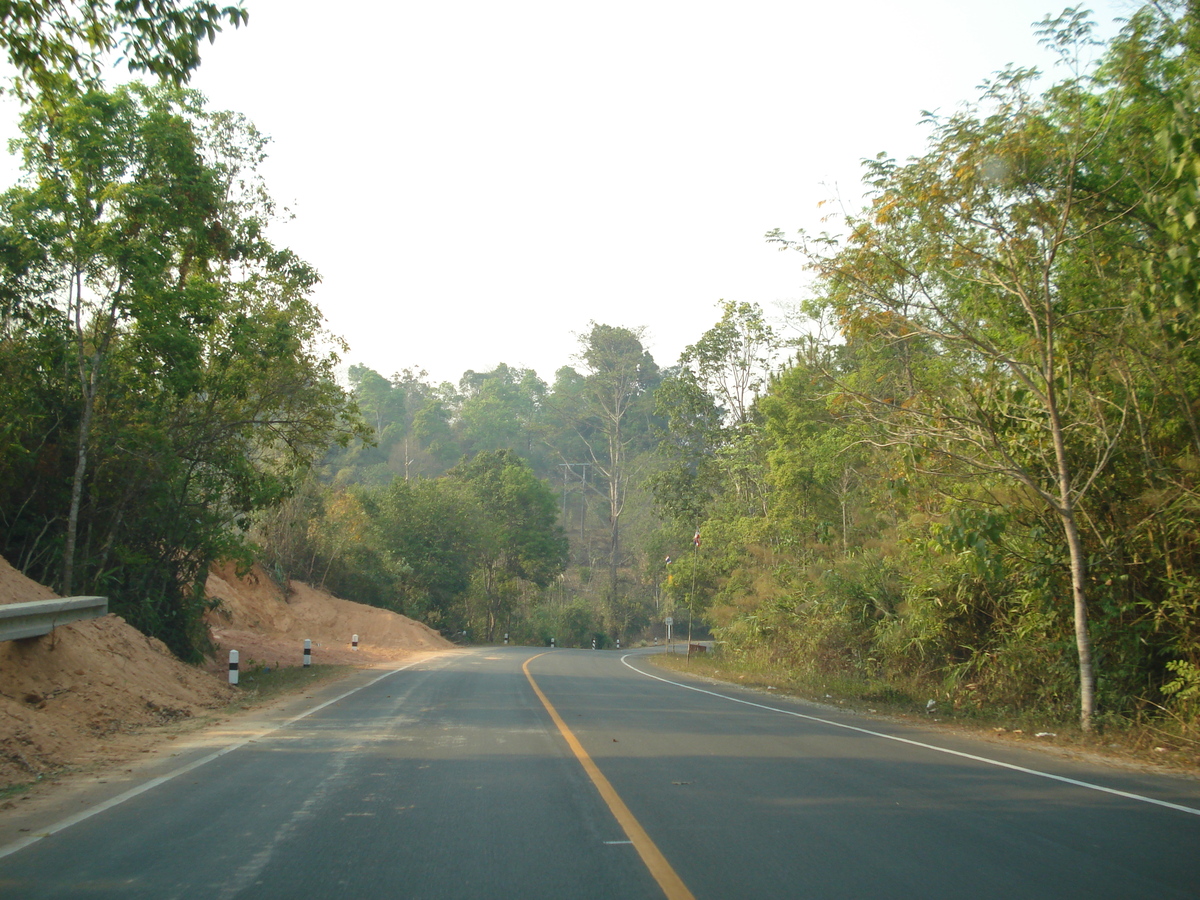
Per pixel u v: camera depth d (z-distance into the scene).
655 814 6.84
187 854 5.68
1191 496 12.44
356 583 47.41
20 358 16.38
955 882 5.23
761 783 8.20
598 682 21.48
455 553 59.25
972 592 17.23
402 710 13.72
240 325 18.64
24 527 17.09
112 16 8.81
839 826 6.56
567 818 6.68
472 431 107.75
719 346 40.84
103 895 4.89
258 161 20.27
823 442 27.70
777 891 5.04
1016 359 14.90
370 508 56.34
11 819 6.59
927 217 13.64
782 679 25.89
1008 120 12.77
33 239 15.53
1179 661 12.66
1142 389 13.53
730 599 36.91
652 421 86.19
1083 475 14.38
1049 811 7.19
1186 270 10.23
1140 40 11.66
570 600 83.25
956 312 15.42
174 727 11.59
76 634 12.70
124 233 16.19
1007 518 14.86
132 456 17.50
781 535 32.53
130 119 16.36
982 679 16.98
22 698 10.48
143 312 16.17
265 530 38.66
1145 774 9.31
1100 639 14.26
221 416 20.20
